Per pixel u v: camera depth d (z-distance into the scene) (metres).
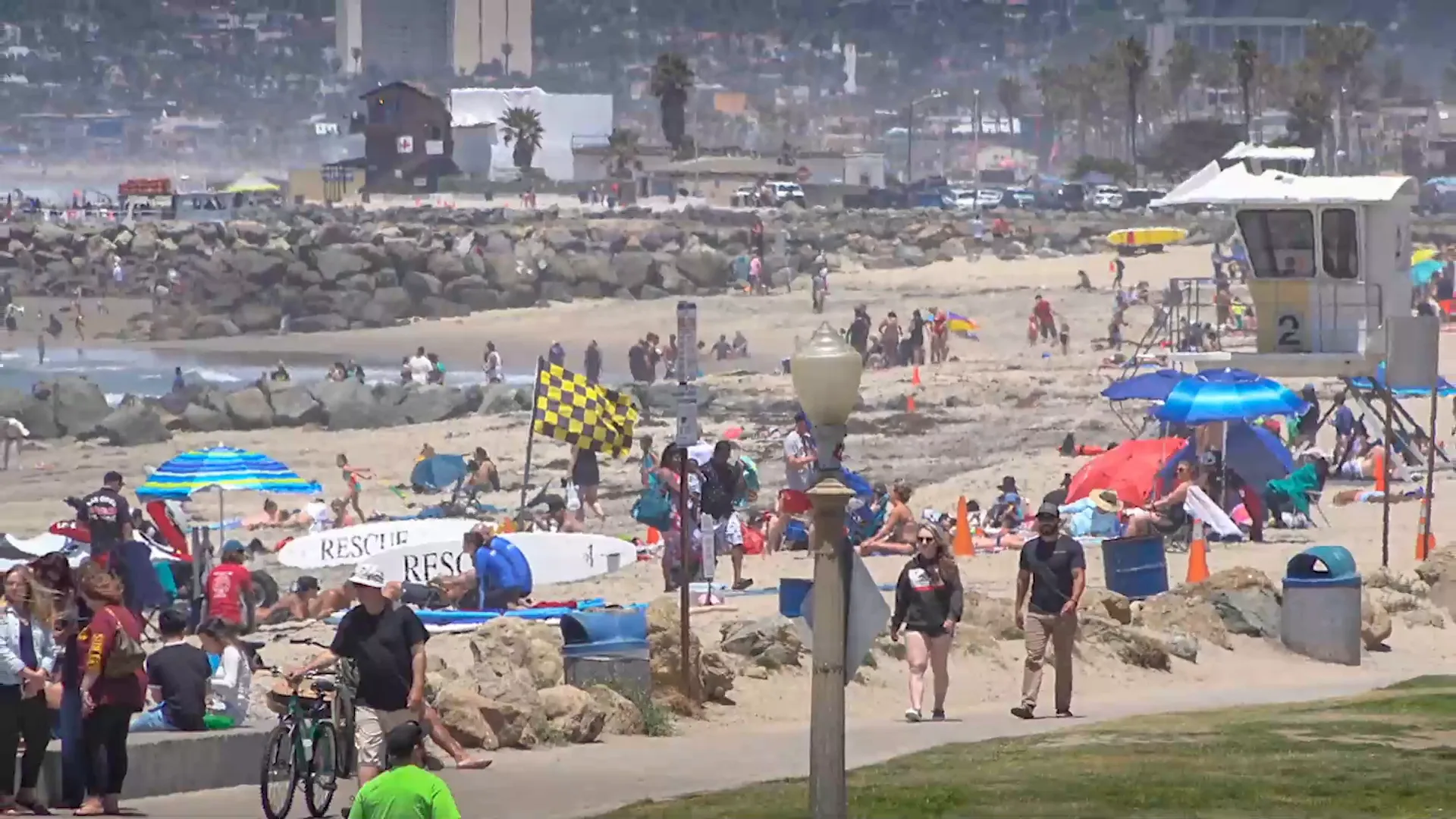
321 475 131.50
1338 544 81.06
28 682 39.69
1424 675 61.97
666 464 72.56
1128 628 63.16
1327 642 64.94
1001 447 138.50
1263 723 49.34
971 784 40.34
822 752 32.75
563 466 130.88
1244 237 109.81
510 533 75.50
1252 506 87.19
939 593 53.28
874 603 32.97
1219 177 110.56
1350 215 107.06
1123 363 175.12
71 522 79.69
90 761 39.69
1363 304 107.88
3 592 42.59
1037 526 53.34
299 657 58.97
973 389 161.25
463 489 117.75
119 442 152.38
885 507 87.25
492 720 48.38
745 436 145.25
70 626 40.31
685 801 40.00
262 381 164.62
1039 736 48.69
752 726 53.47
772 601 69.25
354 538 72.12
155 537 76.19
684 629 53.56
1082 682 60.34
